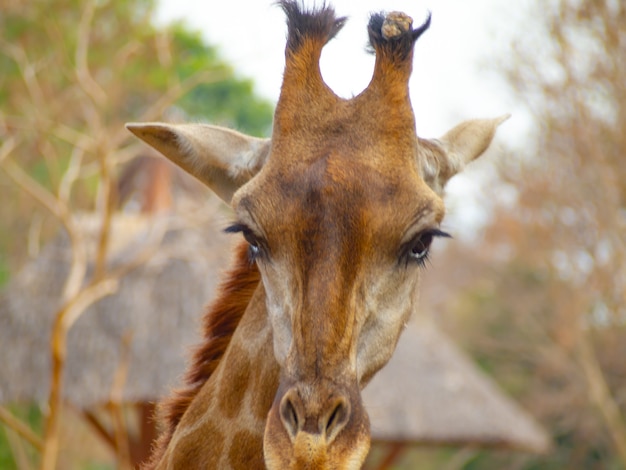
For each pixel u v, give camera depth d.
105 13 37.22
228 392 9.30
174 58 36.75
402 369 31.70
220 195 9.76
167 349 27.33
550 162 49.09
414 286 8.92
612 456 55.16
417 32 8.85
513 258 56.69
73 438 39.91
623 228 48.69
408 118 8.63
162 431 10.63
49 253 29.44
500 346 57.38
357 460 7.73
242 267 10.09
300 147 8.48
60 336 19.36
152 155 28.91
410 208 8.30
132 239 28.80
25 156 35.88
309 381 7.84
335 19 8.99
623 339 52.78
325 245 8.02
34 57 36.81
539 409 53.97
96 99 24.91
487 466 59.34
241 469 9.14
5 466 32.22
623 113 45.75
